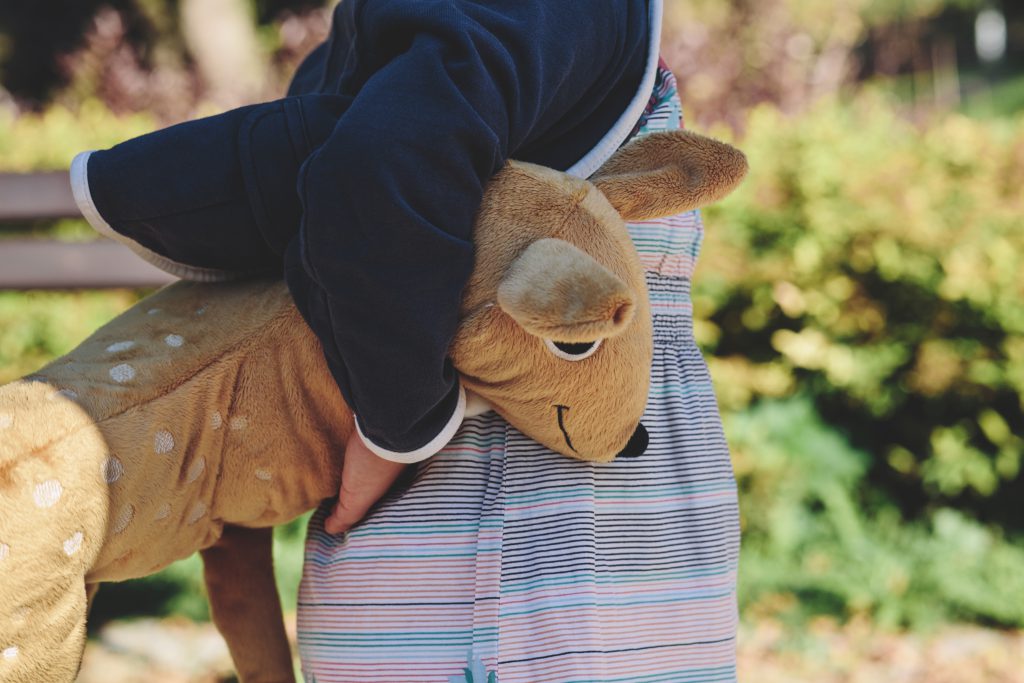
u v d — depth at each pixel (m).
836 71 6.41
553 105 1.11
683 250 1.34
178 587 3.74
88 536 1.02
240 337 1.13
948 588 3.60
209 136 1.11
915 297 3.75
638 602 1.22
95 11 8.97
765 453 3.80
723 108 5.55
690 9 6.54
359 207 0.98
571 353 1.07
